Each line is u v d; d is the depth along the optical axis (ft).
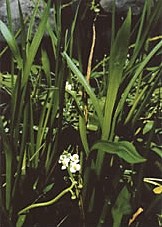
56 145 2.36
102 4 3.59
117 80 2.11
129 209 2.27
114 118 2.21
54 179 2.58
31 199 2.46
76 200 2.51
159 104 2.55
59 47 2.30
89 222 2.42
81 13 3.40
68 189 2.30
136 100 2.42
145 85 2.55
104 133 2.20
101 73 2.92
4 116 2.80
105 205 2.31
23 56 2.31
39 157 2.60
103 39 3.61
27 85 2.24
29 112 2.40
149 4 2.49
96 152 2.31
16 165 2.42
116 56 2.09
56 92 2.33
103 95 2.70
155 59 3.26
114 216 2.23
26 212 2.37
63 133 2.67
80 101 2.72
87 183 2.33
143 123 2.65
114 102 2.15
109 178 2.40
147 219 2.43
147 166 2.63
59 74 2.29
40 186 2.47
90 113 2.67
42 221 2.50
